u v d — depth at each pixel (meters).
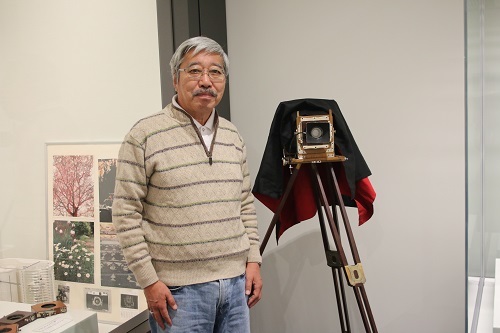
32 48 2.63
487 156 2.34
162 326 1.69
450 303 2.48
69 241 2.56
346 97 2.57
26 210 2.66
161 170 1.66
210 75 1.72
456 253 2.45
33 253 2.65
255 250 1.89
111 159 2.48
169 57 2.37
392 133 2.50
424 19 2.40
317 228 2.69
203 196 1.68
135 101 2.46
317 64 2.61
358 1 2.50
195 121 1.75
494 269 2.33
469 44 1.91
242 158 1.90
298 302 2.76
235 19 2.74
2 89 2.70
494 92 2.30
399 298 2.56
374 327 2.03
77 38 2.54
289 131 2.09
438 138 2.43
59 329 1.86
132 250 1.63
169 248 1.67
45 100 2.61
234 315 1.78
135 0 2.43
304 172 2.26
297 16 2.62
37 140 2.64
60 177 2.58
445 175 2.44
